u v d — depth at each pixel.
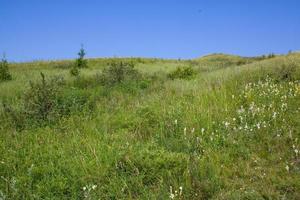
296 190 5.42
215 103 9.13
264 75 12.49
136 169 5.96
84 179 5.84
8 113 9.17
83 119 8.94
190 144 6.93
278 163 6.32
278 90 10.29
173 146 7.00
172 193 5.45
